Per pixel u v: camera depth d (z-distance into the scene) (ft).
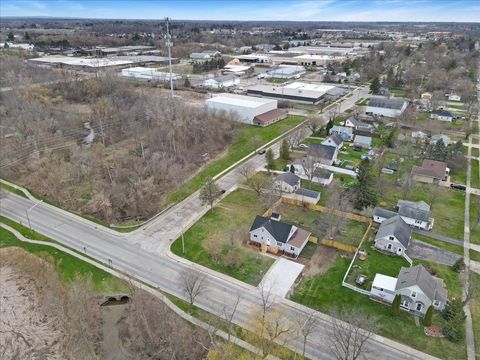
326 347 124.36
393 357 121.08
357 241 181.06
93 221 199.41
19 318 145.59
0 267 171.01
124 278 156.04
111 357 125.70
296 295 147.23
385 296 143.64
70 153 263.70
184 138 284.00
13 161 256.73
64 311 141.59
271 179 233.76
